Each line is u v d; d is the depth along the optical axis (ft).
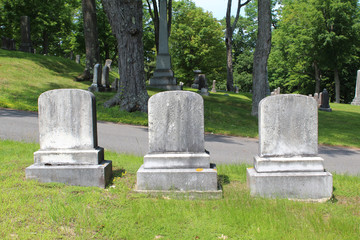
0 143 25.66
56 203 13.97
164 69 82.23
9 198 14.08
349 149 38.32
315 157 17.22
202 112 17.54
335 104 104.12
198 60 153.17
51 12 118.62
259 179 16.84
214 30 150.20
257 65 57.31
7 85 57.47
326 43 120.98
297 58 138.00
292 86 173.88
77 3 128.98
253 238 12.00
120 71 49.57
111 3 46.70
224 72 159.33
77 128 17.97
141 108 49.03
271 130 17.22
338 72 143.84
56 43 171.73
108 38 122.42
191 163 17.42
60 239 11.26
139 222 13.07
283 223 13.01
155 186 17.03
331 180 16.80
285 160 17.02
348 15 119.44
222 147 33.83
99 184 17.35
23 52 84.84
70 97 17.84
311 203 16.05
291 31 136.15
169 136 17.60
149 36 128.77
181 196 16.60
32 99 51.34
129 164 22.34
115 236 11.86
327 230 12.69
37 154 17.88
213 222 13.23
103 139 33.04
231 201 15.56
